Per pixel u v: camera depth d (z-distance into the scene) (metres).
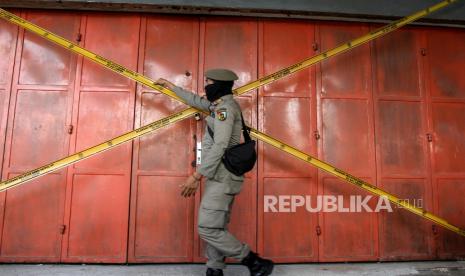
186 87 3.19
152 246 3.01
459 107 3.43
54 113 3.08
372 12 3.31
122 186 3.04
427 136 3.35
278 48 3.33
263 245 3.09
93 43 3.19
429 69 3.46
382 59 3.41
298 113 3.26
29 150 3.03
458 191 3.32
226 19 3.31
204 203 2.25
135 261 2.98
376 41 3.43
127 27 3.23
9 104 3.06
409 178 3.28
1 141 3.01
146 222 3.03
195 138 3.13
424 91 3.41
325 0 3.27
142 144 3.11
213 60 3.25
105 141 2.90
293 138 3.23
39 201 2.98
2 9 2.93
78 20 3.21
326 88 3.32
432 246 3.23
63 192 3.00
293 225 3.14
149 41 3.22
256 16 3.31
